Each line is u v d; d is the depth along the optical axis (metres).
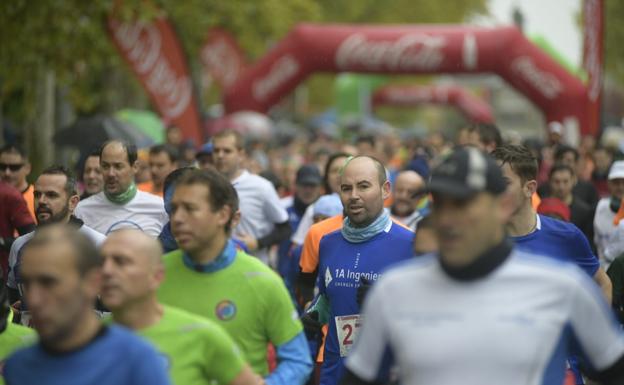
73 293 7.14
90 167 17.81
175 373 8.52
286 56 45.84
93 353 7.29
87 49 31.52
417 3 98.44
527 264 7.47
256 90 46.47
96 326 7.39
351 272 12.57
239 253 9.98
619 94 92.94
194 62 60.16
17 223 17.05
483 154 7.46
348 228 12.68
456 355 7.31
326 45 45.31
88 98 33.16
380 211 12.65
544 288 7.40
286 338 9.89
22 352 7.38
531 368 7.31
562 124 44.41
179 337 8.59
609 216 17.83
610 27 89.94
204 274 9.79
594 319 7.56
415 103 116.81
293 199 21.45
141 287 8.35
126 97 56.53
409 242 12.51
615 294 13.45
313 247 14.55
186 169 13.40
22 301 13.63
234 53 53.09
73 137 28.78
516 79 44.72
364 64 45.22
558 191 19.17
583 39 37.41
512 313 7.31
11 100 38.00
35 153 35.28
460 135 18.47
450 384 7.31
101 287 8.31
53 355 7.31
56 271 7.08
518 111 123.06
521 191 12.05
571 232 12.21
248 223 18.48
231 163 18.47
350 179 12.55
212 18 51.03
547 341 7.36
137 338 7.45
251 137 46.16
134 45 31.50
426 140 46.41
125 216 15.35
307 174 20.86
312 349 14.98
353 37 45.16
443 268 7.43
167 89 32.09
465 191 7.24
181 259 9.91
